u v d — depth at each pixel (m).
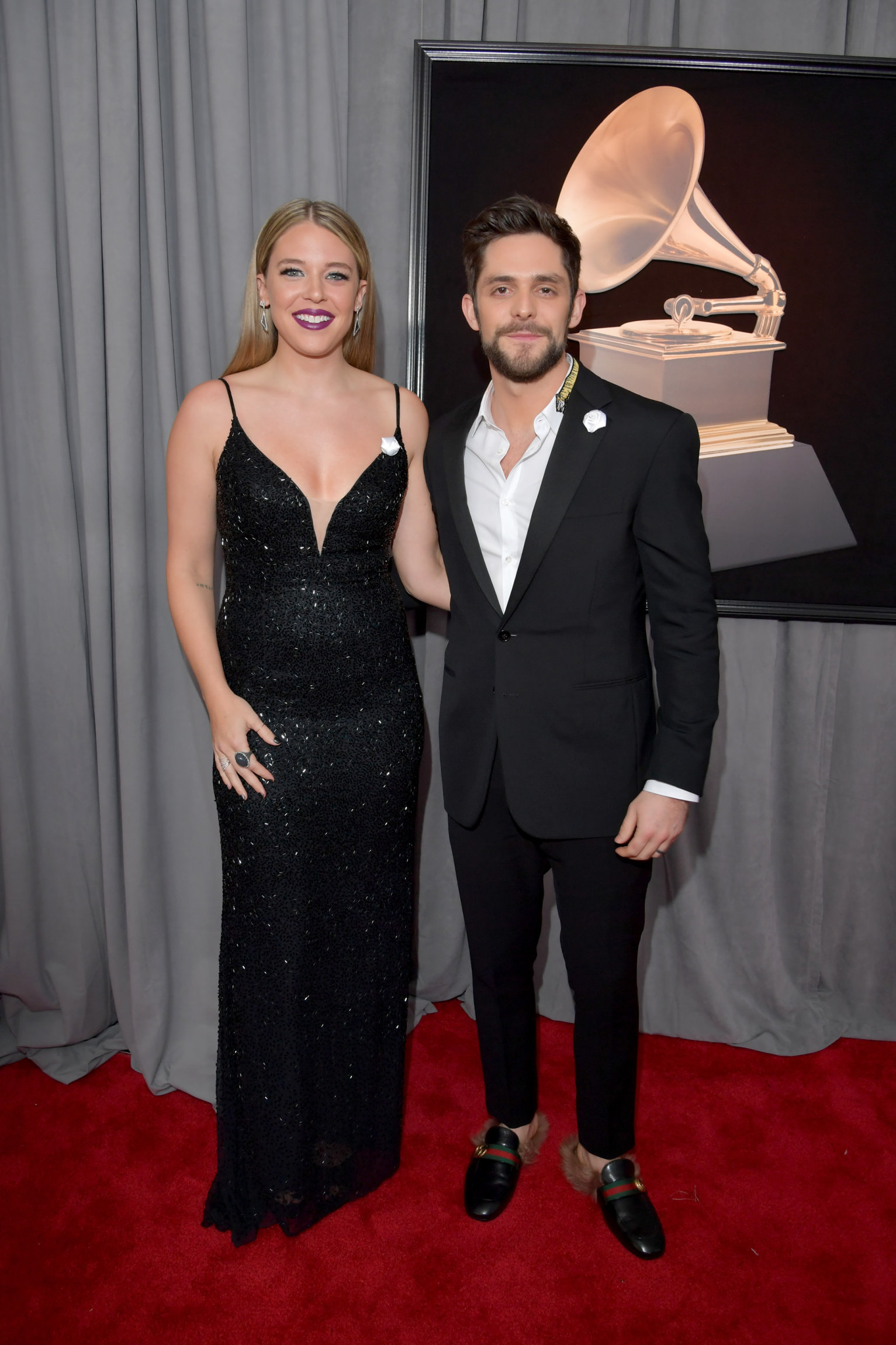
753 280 1.94
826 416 1.99
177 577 1.59
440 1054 2.22
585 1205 1.77
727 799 2.23
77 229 1.90
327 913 1.66
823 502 2.03
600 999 1.64
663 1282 1.61
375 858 1.68
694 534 1.48
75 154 1.88
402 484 1.64
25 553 2.08
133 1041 2.19
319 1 1.86
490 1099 1.84
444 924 2.35
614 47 1.83
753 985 2.30
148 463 2.03
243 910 1.63
